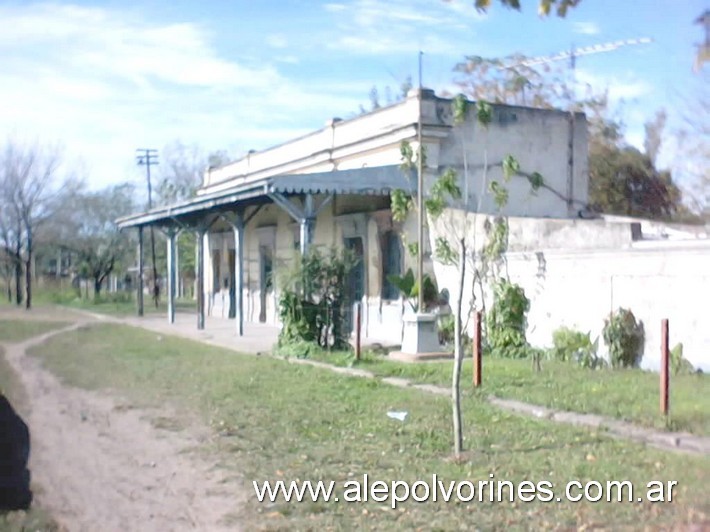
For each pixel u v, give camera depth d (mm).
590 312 14711
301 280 17312
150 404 11734
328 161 23328
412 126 18984
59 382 14227
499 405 10906
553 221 15953
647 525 6094
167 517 6680
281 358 16688
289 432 9461
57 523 6562
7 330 26047
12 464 8461
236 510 6777
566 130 21156
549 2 5594
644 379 12359
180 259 54562
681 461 7836
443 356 15781
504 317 16094
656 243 14062
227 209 23328
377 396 11703
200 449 8859
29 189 42875
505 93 33719
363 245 21047
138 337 22859
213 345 20047
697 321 12711
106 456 8742
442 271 18406
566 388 11734
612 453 8195
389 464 7918
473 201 19734
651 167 33406
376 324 20297
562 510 6484
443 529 6102
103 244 49344
